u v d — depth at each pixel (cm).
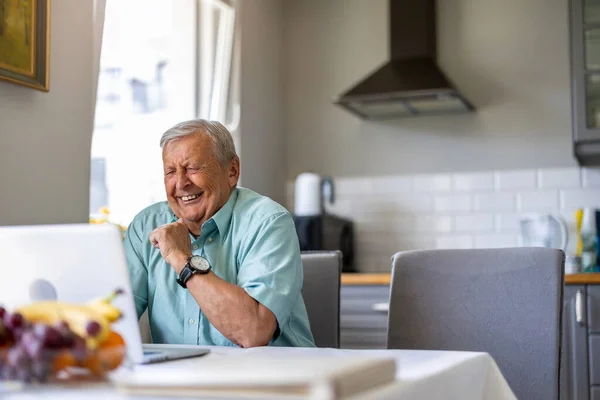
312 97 421
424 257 196
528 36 384
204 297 165
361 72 412
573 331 305
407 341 192
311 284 221
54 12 222
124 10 305
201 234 192
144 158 317
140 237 201
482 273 189
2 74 195
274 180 408
